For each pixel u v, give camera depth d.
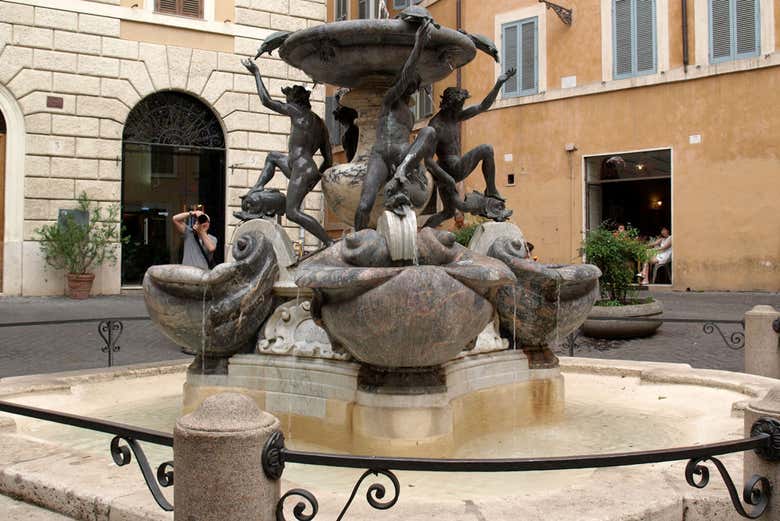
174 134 19.05
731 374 6.13
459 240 11.86
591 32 21.22
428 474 3.88
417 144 5.02
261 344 5.07
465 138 23.80
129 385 6.42
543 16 22.11
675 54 19.75
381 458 2.35
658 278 20.28
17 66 16.95
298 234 17.70
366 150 5.78
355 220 5.19
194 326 5.05
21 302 15.75
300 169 5.52
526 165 22.47
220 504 2.27
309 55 5.44
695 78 19.39
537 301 5.25
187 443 2.31
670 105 19.84
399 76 5.39
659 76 19.94
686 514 2.86
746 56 18.62
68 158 17.44
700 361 9.41
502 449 4.54
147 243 19.20
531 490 3.58
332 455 2.38
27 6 17.05
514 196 22.72
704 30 19.23
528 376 5.34
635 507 2.74
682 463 3.46
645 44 20.27
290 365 4.84
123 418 5.30
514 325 5.32
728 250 18.77
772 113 18.19
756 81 18.45
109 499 2.98
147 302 5.11
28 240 17.05
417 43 4.90
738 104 18.70
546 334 5.33
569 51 21.64
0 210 16.98
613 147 20.86
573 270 5.23
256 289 5.00
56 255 16.95
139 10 18.20
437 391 4.23
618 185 21.45
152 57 18.41
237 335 5.05
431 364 4.18
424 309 3.83
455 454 4.40
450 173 5.76
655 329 11.50
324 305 4.16
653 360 9.53
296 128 5.59
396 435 4.14
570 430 5.02
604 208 21.69
